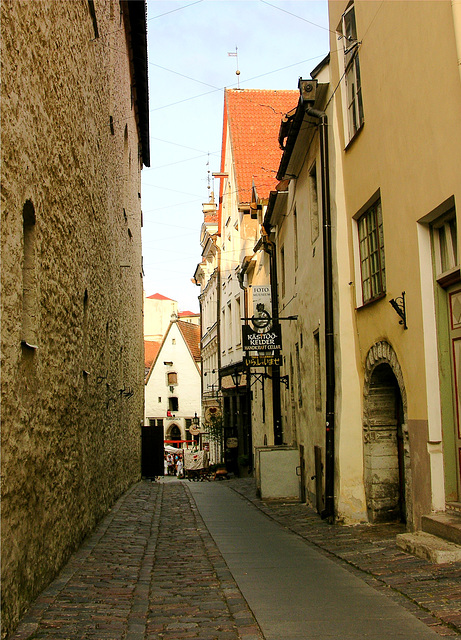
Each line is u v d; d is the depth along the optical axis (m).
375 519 10.85
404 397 8.91
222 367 35.03
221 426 36.44
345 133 11.55
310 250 14.35
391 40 8.99
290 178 16.34
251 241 28.48
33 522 6.14
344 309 11.48
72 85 8.27
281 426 20.56
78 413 8.84
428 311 8.20
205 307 45.59
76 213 8.64
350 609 5.78
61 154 7.55
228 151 33.06
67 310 8.01
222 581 7.19
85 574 7.36
